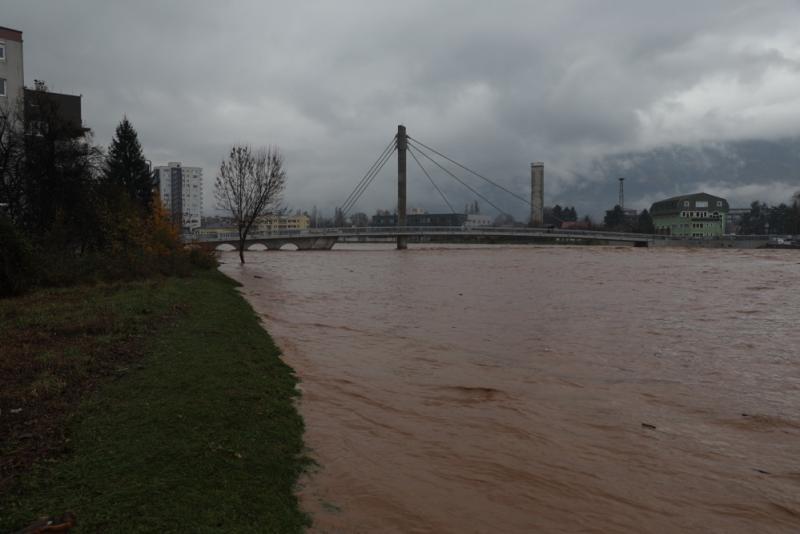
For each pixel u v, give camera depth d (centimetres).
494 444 855
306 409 945
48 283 2139
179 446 644
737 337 1836
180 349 1095
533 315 2242
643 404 1095
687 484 750
